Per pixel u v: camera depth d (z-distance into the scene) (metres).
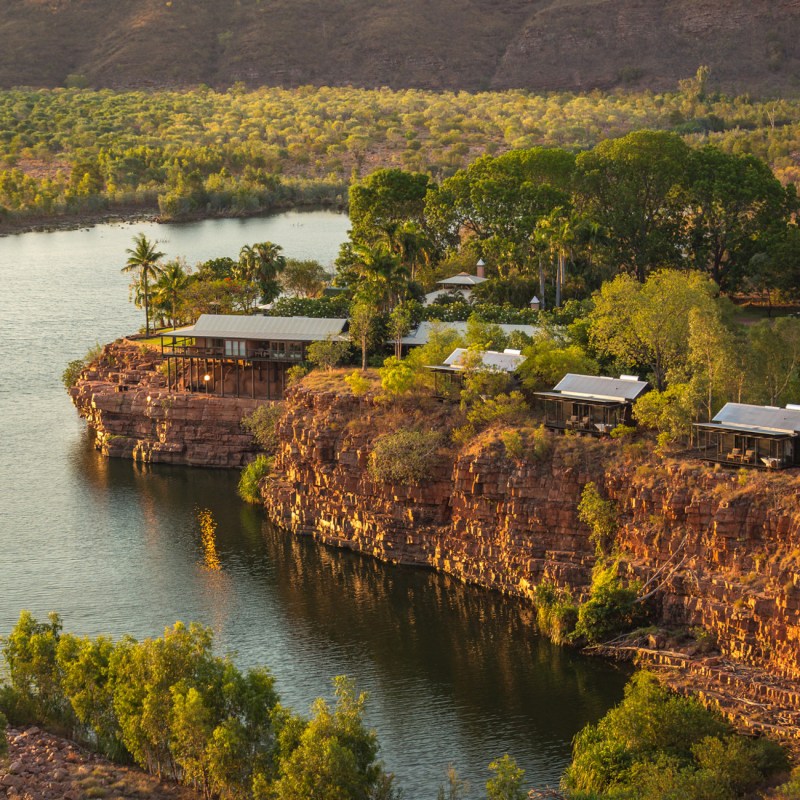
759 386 131.88
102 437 175.88
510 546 127.56
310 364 168.50
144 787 90.69
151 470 168.75
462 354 143.50
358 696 103.75
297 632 121.69
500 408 134.38
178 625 96.50
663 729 94.06
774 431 116.88
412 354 147.12
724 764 89.12
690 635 112.62
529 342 155.38
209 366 178.12
